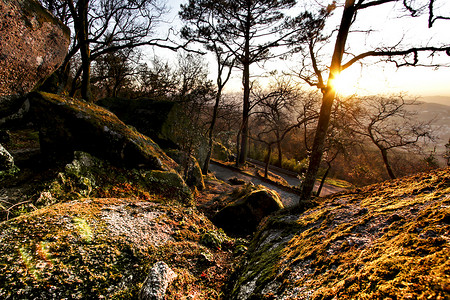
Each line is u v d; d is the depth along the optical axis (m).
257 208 5.95
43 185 3.91
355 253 1.32
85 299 1.72
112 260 2.17
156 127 11.12
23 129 8.08
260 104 19.78
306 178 5.53
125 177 5.27
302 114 17.23
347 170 24.95
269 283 1.58
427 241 1.01
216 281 2.23
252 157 32.19
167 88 20.73
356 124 15.09
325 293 1.09
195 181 10.80
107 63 17.33
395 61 5.46
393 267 0.95
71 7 9.80
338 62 5.16
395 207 1.66
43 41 5.29
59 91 10.98
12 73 5.21
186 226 3.27
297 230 2.23
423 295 0.73
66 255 2.06
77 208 2.96
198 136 12.96
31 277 1.74
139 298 1.79
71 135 5.25
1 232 2.17
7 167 4.41
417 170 18.47
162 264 2.05
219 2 15.62
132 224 2.91
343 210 2.12
